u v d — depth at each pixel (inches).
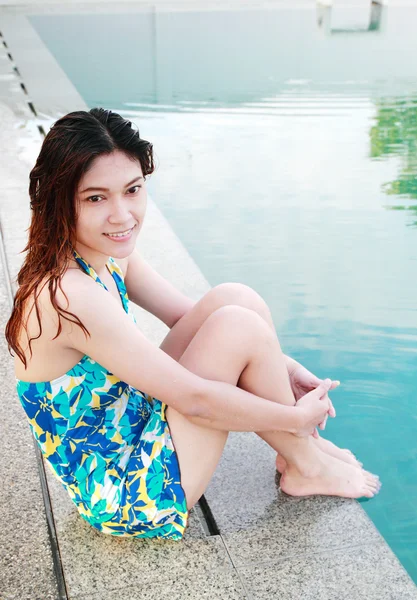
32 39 405.4
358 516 85.7
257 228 185.5
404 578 76.9
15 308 70.2
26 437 97.5
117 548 80.2
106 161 65.2
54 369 71.4
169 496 76.2
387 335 140.6
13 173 194.1
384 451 110.0
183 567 77.8
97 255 72.9
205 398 72.7
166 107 292.2
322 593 74.8
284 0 559.2
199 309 86.0
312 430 82.4
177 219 190.4
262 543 81.3
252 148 244.4
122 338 69.7
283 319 145.2
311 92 315.9
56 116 255.3
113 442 76.2
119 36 426.9
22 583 75.7
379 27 468.4
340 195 206.2
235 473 92.7
